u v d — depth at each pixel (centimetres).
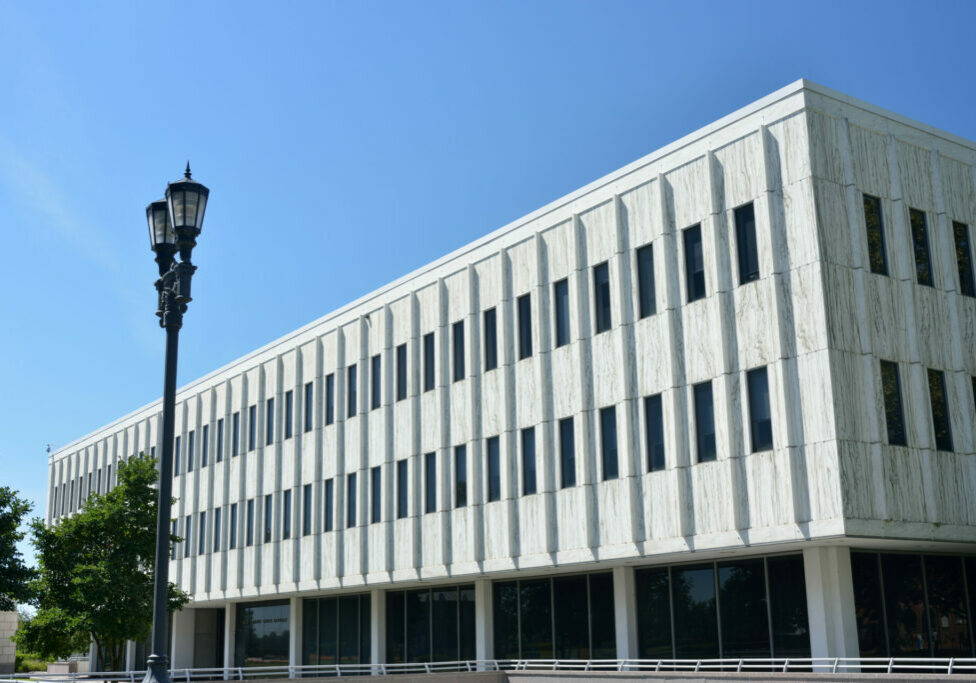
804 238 2378
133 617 3384
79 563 3491
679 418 2591
